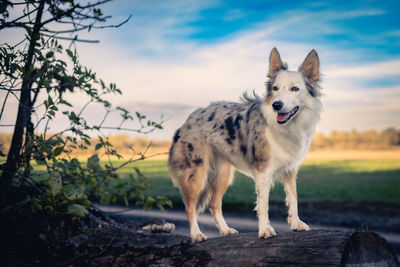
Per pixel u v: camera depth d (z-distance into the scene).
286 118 4.12
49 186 3.05
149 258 3.31
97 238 3.64
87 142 3.38
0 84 3.16
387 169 29.45
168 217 8.85
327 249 2.81
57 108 3.13
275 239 3.25
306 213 10.95
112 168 3.10
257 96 4.94
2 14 3.13
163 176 20.31
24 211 3.65
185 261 3.22
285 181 4.37
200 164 4.88
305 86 4.34
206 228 8.09
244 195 14.90
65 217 3.91
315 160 42.50
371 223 9.59
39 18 3.30
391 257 3.08
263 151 4.28
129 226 4.82
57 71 3.31
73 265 3.31
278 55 4.58
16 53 3.28
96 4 2.60
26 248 3.44
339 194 15.38
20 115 3.56
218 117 4.93
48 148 3.25
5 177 3.52
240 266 3.02
